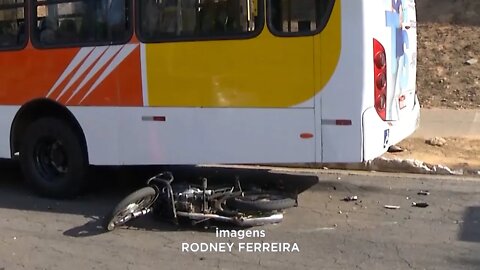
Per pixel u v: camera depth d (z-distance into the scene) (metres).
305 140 6.48
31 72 7.72
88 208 7.46
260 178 8.50
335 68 6.30
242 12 6.57
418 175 8.78
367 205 7.31
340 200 7.54
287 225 6.60
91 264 5.65
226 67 6.67
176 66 6.89
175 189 6.80
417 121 8.00
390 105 6.78
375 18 6.36
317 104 6.39
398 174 8.86
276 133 6.56
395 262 5.51
